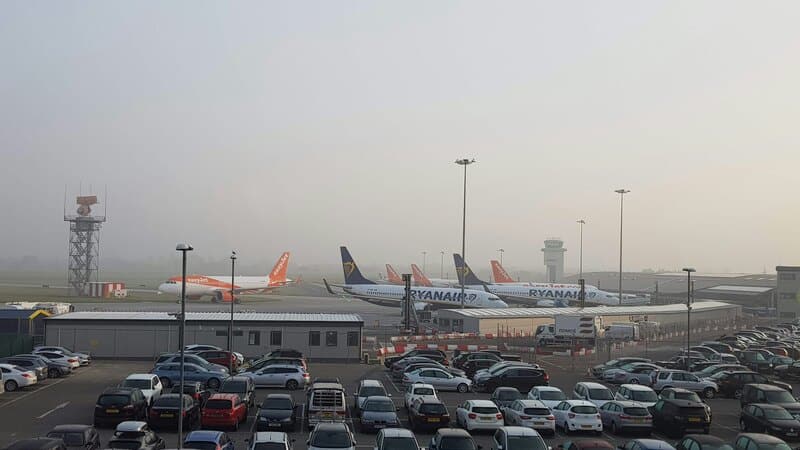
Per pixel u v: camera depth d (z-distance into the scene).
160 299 178.38
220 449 27.84
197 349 64.44
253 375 54.16
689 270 66.88
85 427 28.47
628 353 86.88
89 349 72.25
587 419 38.56
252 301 183.50
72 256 187.62
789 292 150.88
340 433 28.92
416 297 133.38
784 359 70.56
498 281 181.75
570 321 86.62
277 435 27.61
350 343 74.25
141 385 44.03
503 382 54.50
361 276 143.75
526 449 28.73
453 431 29.70
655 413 41.12
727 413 48.72
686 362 67.50
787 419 38.75
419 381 55.00
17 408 45.34
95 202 189.12
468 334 92.62
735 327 131.12
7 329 77.19
